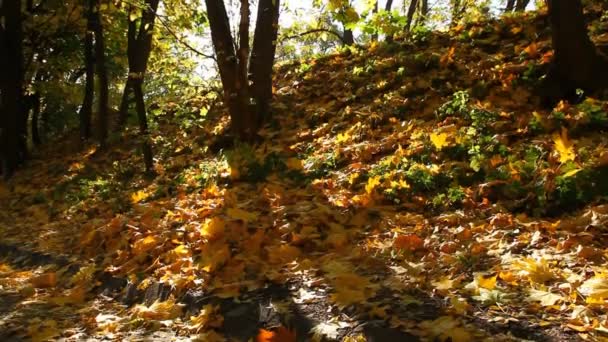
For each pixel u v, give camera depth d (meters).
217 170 7.05
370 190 5.08
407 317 2.86
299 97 9.52
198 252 4.56
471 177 5.00
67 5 13.27
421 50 9.38
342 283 3.36
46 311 4.33
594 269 3.04
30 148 15.86
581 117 5.33
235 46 7.78
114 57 14.99
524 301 2.84
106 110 11.36
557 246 3.50
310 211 4.80
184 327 3.57
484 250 3.64
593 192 4.20
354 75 9.34
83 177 9.68
